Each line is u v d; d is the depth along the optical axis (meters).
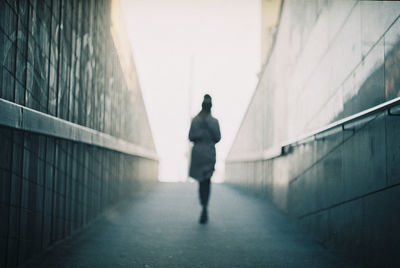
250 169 12.08
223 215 7.28
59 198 4.42
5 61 2.99
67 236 4.80
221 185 16.16
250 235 5.50
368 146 3.62
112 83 7.90
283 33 8.07
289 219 6.84
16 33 3.19
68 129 4.50
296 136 6.51
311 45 5.77
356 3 3.99
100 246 4.53
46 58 3.97
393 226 3.13
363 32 3.79
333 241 4.57
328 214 4.77
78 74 5.27
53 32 4.17
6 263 3.12
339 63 4.48
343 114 4.31
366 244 3.66
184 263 3.98
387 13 3.27
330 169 4.72
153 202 8.94
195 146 6.80
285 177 7.43
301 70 6.39
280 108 8.14
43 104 3.91
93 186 6.07
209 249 4.62
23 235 3.45
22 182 3.37
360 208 3.80
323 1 5.20
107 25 7.22
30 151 3.51
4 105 2.79
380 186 3.38
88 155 5.72
